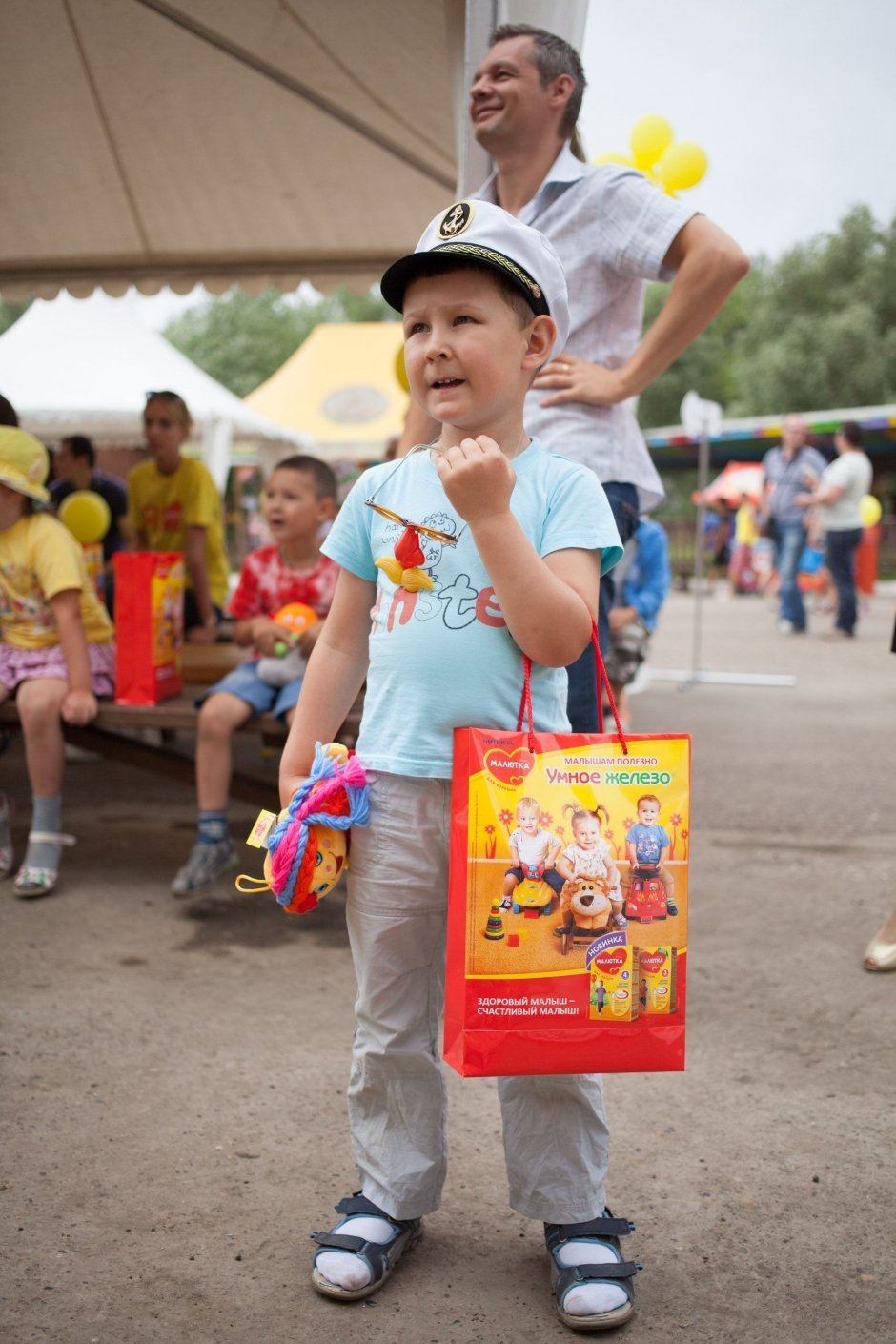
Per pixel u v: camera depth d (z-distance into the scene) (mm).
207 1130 2301
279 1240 1949
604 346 2803
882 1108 2420
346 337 15508
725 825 4734
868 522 17625
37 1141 2246
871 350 35125
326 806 1716
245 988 3031
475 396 1682
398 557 1689
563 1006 1598
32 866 3746
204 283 6195
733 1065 2621
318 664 1867
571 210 2740
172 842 4410
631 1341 1708
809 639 12492
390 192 5359
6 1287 1808
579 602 1654
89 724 3791
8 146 4926
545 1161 1803
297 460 3904
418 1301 1800
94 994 2963
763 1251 1938
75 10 3998
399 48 4004
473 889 1577
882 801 5129
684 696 8227
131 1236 1949
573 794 1605
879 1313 1778
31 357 11148
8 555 3762
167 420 6117
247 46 4180
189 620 6164
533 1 3025
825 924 3566
